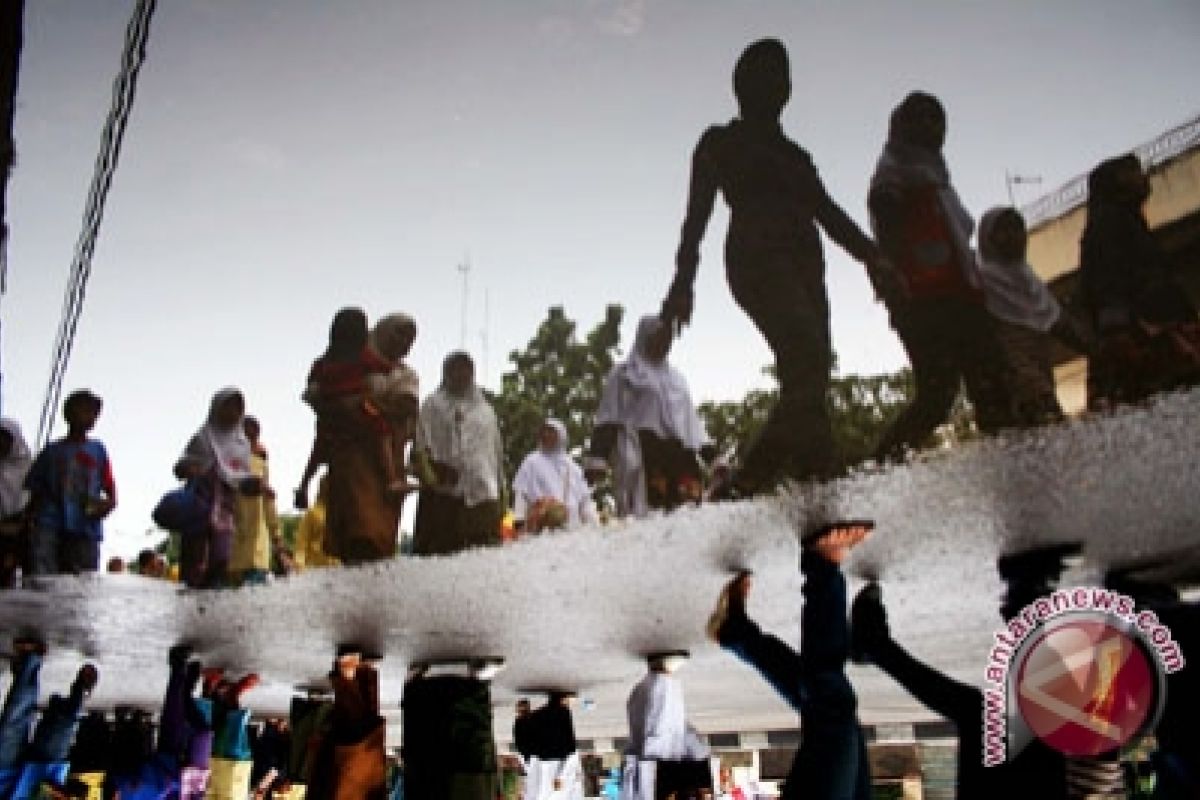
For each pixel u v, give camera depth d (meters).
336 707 7.88
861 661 5.21
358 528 9.32
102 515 10.00
